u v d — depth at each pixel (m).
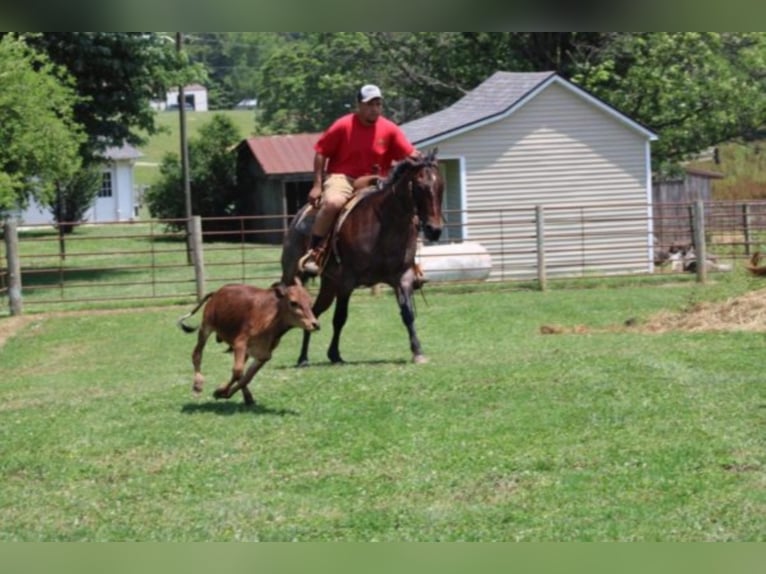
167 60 35.03
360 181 14.52
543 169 30.84
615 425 10.55
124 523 8.55
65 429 11.07
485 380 12.41
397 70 44.28
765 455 9.55
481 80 42.03
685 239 37.97
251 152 49.00
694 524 8.13
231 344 11.41
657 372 12.62
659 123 39.22
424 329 19.89
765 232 32.38
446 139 30.28
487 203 30.67
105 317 23.45
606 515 8.35
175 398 12.12
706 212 32.84
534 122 30.70
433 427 10.63
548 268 30.73
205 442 10.36
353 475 9.40
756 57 39.44
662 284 26.61
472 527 8.22
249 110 97.19
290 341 18.47
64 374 16.62
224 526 8.40
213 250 42.31
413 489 9.02
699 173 43.81
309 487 9.16
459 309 22.55
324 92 55.22
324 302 14.62
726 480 8.98
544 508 8.53
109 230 53.75
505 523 8.28
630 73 39.00
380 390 12.07
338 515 8.54
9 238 24.17
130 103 34.88
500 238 27.39
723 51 40.09
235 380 11.36
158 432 10.70
